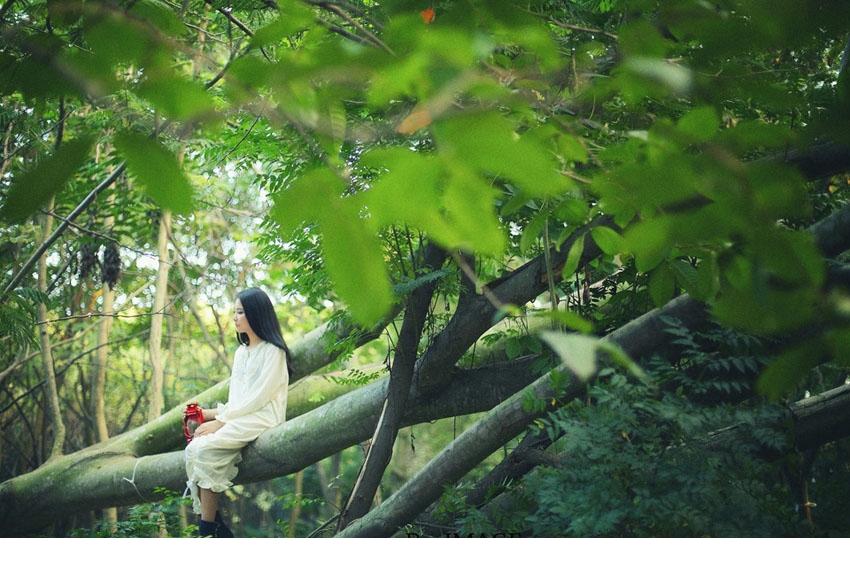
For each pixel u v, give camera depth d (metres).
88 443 8.00
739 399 3.89
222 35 4.35
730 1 0.88
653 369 3.83
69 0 0.74
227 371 9.52
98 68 0.71
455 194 0.61
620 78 0.88
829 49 3.15
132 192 5.63
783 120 2.46
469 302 4.21
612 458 3.12
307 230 4.02
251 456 5.00
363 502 4.47
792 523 3.21
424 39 0.60
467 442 4.07
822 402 4.15
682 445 3.36
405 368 4.42
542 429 3.78
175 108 0.69
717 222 0.79
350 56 0.64
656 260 1.26
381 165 0.61
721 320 0.85
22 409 7.87
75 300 7.16
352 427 4.86
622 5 1.67
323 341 5.22
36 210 0.64
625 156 1.15
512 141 0.58
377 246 0.63
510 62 1.29
